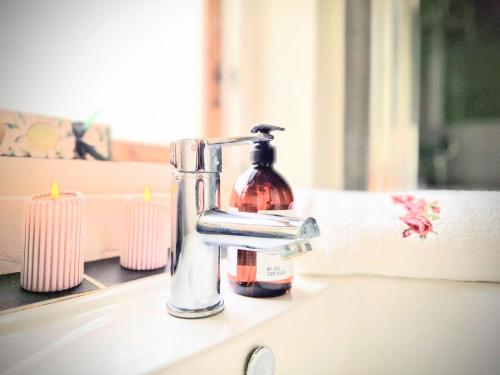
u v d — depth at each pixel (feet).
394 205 1.43
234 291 1.19
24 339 0.85
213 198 1.02
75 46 1.70
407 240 1.30
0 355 0.79
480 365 1.19
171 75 2.25
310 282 1.30
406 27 2.58
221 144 1.02
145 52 2.07
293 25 2.81
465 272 1.25
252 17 2.82
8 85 1.44
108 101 1.86
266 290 1.14
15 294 1.05
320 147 2.73
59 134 1.44
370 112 2.64
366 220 1.39
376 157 2.62
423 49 2.56
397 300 1.29
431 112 2.53
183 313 0.99
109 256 1.52
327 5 2.73
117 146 1.78
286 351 1.05
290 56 2.81
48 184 1.35
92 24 1.77
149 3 2.08
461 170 2.45
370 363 1.30
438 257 1.27
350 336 1.31
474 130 2.42
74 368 0.74
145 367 0.74
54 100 1.61
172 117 2.26
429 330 1.25
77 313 0.99
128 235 1.37
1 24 1.42
